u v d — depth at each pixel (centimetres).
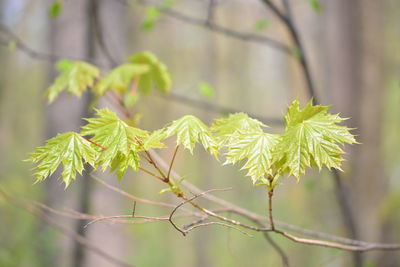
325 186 380
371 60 471
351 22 463
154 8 308
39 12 805
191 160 1219
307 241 134
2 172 629
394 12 656
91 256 349
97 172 356
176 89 321
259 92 1919
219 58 1402
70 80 193
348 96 464
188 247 1332
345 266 389
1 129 919
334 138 105
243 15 1145
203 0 312
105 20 358
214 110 290
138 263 916
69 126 360
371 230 466
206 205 910
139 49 1242
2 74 899
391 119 802
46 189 367
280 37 959
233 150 109
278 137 111
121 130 113
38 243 385
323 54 506
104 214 354
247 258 792
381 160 484
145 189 1074
